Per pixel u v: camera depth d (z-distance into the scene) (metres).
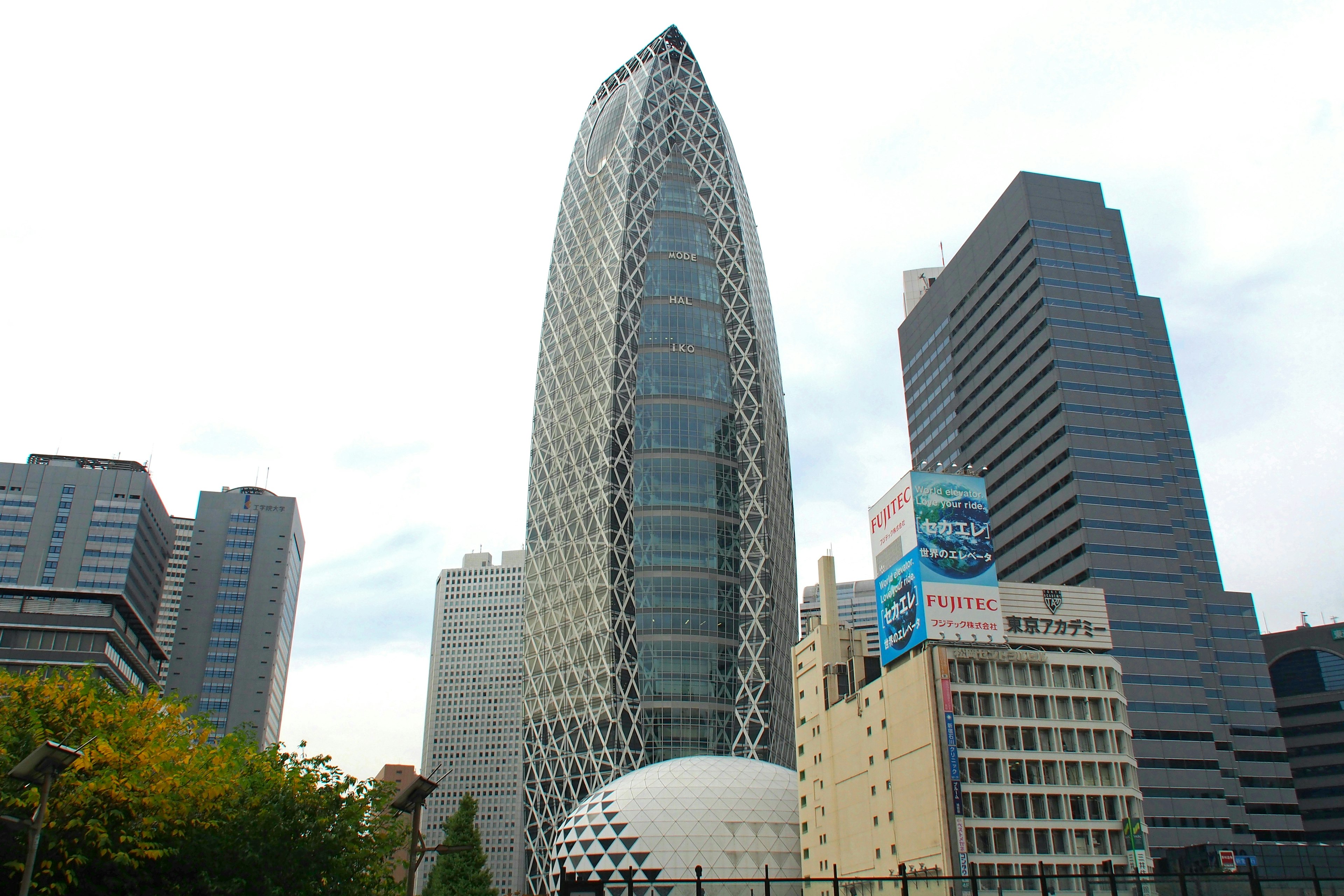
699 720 189.62
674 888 121.50
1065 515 189.12
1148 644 175.12
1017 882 90.44
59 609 192.62
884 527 109.94
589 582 197.62
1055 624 105.75
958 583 101.31
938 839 92.62
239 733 69.75
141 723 57.56
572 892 47.12
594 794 152.38
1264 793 181.75
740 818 135.12
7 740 50.56
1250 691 189.25
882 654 108.06
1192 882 85.75
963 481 105.56
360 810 62.19
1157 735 168.25
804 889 98.06
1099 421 193.00
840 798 115.38
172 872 54.59
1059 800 94.94
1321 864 116.62
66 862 48.47
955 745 94.44
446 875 115.94
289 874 58.00
